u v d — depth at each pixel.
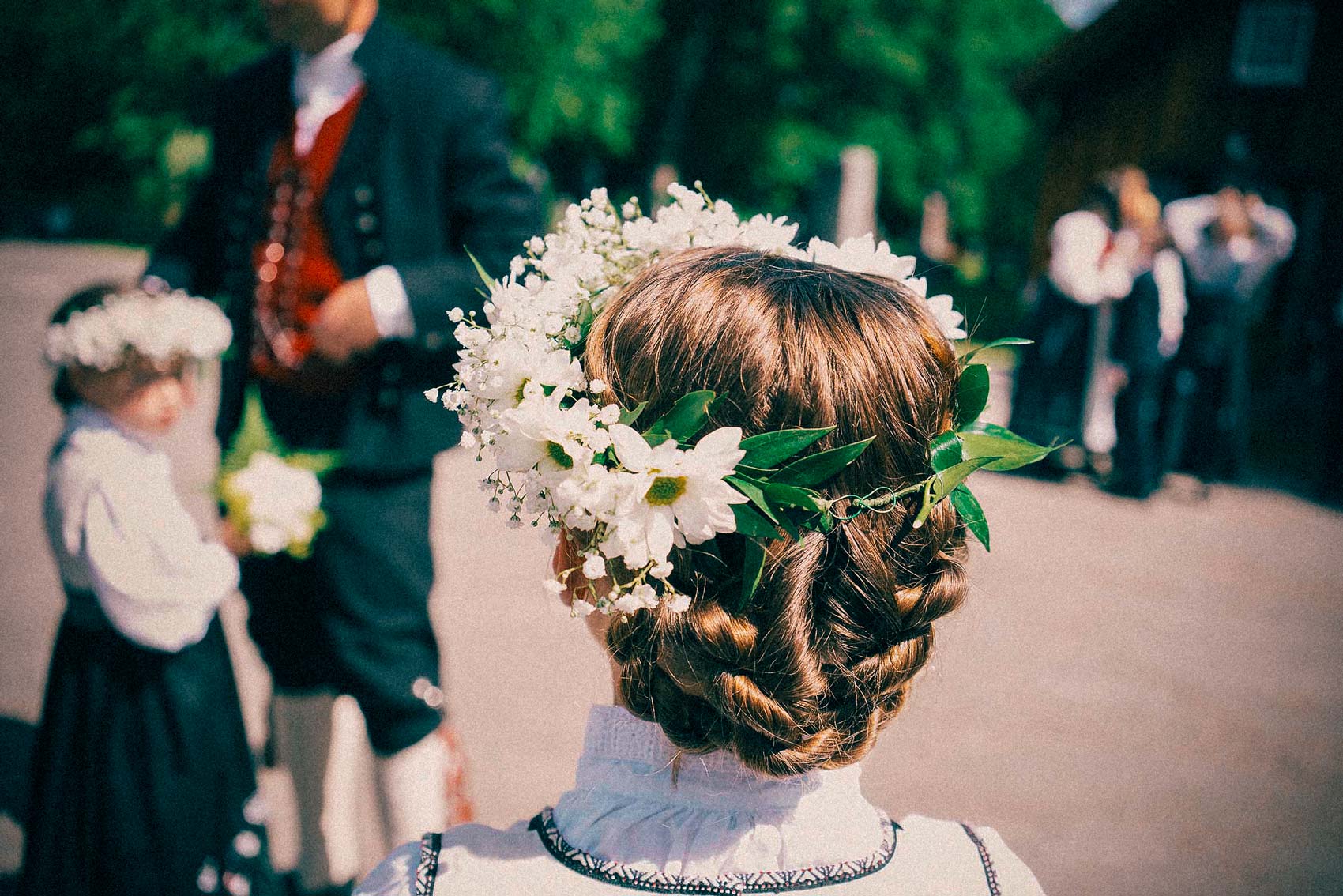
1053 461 6.21
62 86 21.42
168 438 5.66
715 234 1.06
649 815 0.83
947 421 0.86
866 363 0.79
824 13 21.98
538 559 4.25
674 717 0.80
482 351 0.88
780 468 0.76
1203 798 2.80
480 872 0.84
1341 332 6.21
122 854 1.97
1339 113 10.17
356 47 1.92
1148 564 4.70
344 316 1.85
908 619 0.81
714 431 0.75
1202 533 5.30
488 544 4.42
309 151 1.95
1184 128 11.37
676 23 22.66
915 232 27.88
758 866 0.82
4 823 2.35
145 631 1.93
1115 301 5.92
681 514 0.75
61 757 1.99
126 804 1.96
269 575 1.96
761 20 22.28
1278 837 2.65
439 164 1.96
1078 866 2.47
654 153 23.36
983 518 0.85
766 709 0.75
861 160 10.05
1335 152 10.21
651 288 0.84
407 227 1.96
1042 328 6.15
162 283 2.09
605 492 0.76
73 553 1.93
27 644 3.18
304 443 1.99
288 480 1.82
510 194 2.01
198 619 1.97
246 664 3.19
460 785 2.07
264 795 2.59
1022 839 2.56
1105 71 14.40
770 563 0.77
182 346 1.91
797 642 0.76
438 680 2.05
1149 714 3.25
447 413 2.01
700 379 0.78
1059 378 6.12
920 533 0.81
